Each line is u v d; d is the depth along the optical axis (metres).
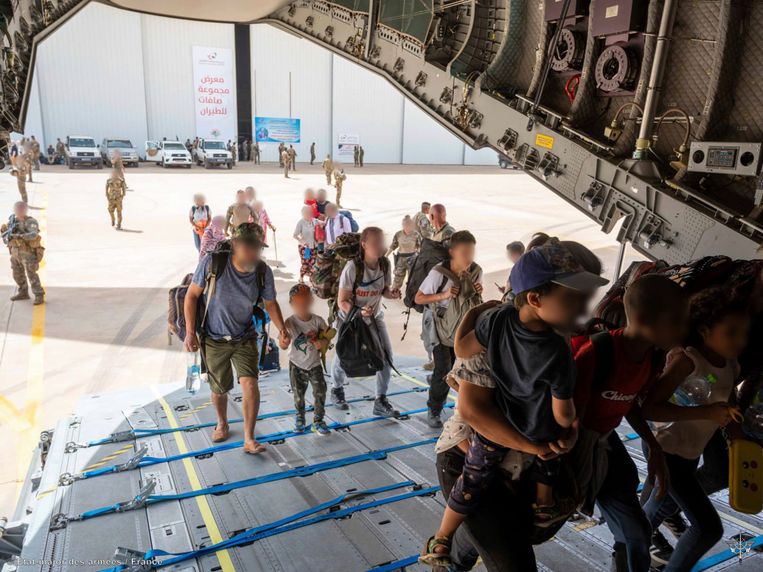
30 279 8.20
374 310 4.26
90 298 8.59
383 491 3.37
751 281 2.30
